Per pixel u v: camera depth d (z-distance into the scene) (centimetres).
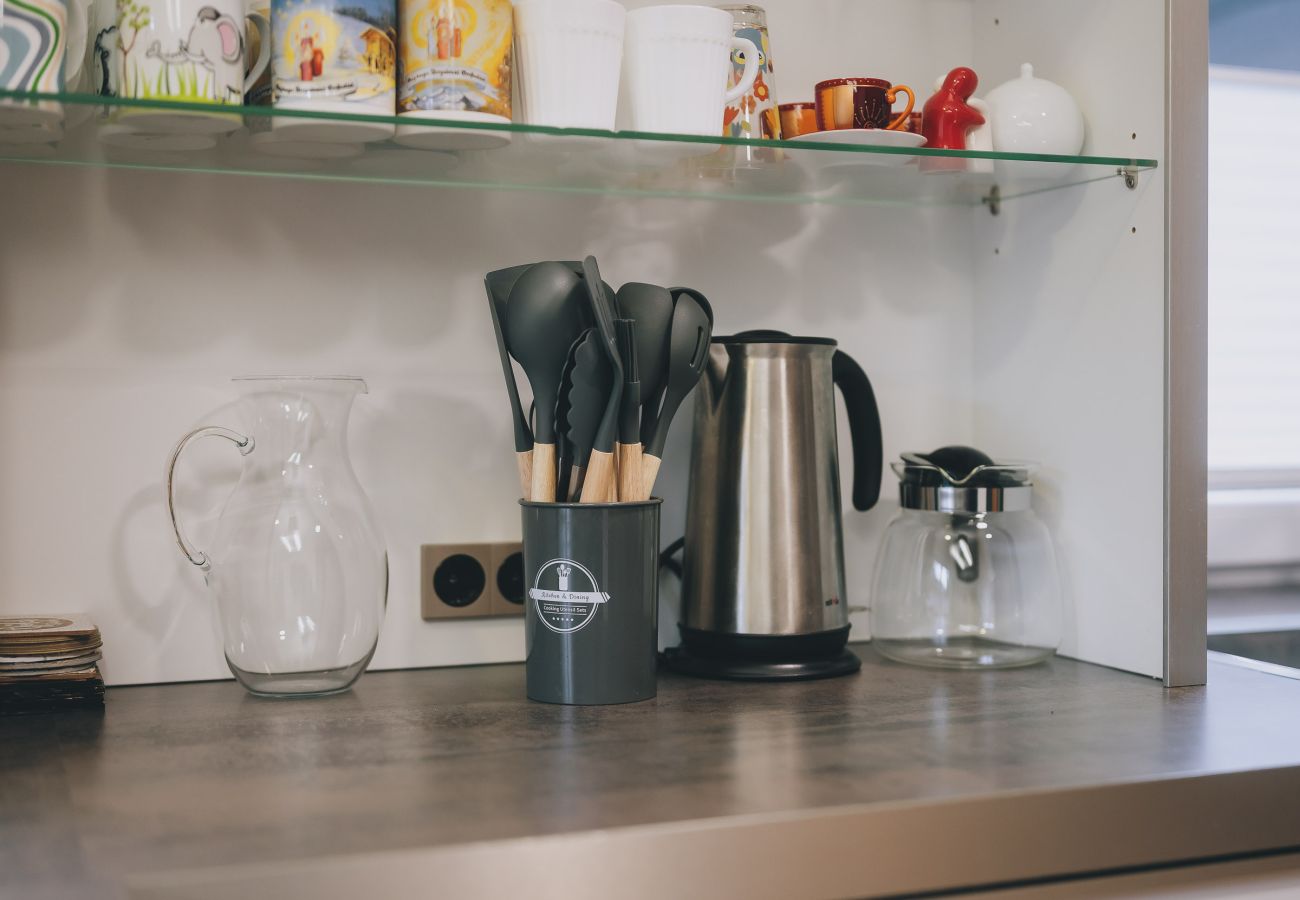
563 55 101
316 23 95
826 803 77
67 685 103
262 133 100
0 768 86
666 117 105
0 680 102
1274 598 163
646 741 93
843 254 135
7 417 109
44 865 67
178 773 85
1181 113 111
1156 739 93
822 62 133
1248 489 169
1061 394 126
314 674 108
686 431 129
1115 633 120
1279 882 87
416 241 120
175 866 66
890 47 135
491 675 119
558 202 125
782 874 74
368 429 119
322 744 92
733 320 131
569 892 70
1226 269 167
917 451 138
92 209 111
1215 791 84
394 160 110
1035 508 131
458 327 122
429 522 121
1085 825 81
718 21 105
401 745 92
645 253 128
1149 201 114
